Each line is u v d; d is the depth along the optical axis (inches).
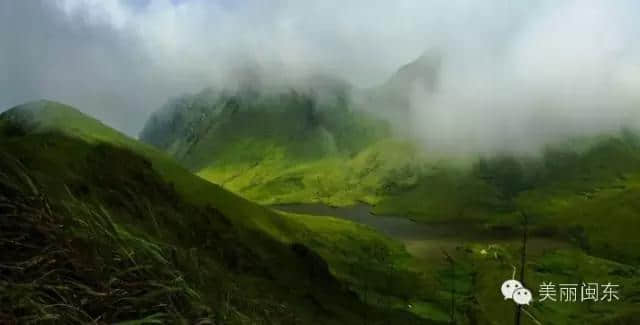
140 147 4756.4
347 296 3750.0
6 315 307.6
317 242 6540.4
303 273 3779.5
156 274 438.3
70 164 2357.3
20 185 441.7
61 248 385.1
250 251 3486.7
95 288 379.9
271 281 3019.2
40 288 350.6
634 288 6107.3
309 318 2640.3
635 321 4544.8
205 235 2972.4
